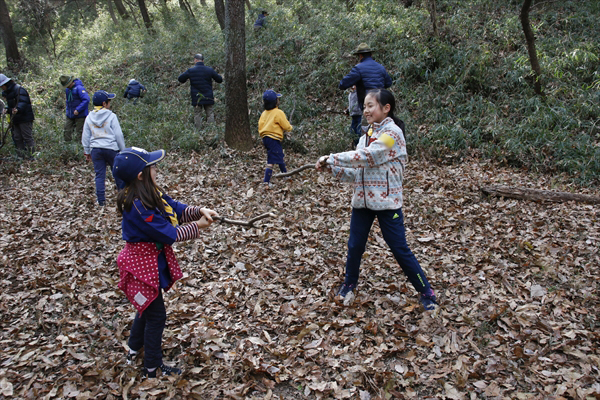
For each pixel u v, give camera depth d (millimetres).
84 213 6016
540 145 7605
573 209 5543
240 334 3398
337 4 13039
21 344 3354
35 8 17766
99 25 20688
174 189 6605
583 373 2881
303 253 4578
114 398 2793
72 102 8867
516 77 8930
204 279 4199
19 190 7023
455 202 5828
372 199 3295
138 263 2709
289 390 2877
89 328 3529
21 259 4680
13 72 14234
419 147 8023
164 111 10391
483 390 2787
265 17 12961
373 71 7035
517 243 4652
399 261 3412
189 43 14031
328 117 9586
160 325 2869
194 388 2846
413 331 3301
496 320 3443
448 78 9391
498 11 11422
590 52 9102
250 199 6105
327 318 3523
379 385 2861
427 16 11172
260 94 10320
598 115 8133
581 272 4121
